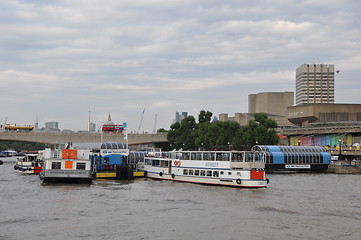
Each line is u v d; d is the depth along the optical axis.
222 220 55.59
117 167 107.38
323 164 154.62
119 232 49.28
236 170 88.12
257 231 50.16
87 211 60.72
